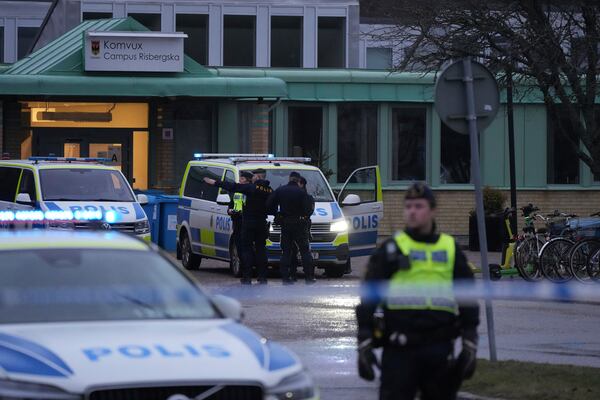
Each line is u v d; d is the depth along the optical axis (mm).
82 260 22375
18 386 18016
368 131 91625
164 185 85000
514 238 63844
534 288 57719
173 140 85125
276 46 111812
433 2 68562
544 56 66500
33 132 84500
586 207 93438
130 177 85938
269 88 80875
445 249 20438
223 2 110250
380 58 117125
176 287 22359
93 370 18250
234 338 20312
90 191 59812
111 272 22219
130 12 108188
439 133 91812
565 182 93312
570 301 53688
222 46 110312
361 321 20312
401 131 91938
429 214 20578
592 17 66688
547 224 65438
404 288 20188
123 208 58938
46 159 63281
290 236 58281
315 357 36125
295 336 40312
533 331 42781
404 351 20156
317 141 91062
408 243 20422
